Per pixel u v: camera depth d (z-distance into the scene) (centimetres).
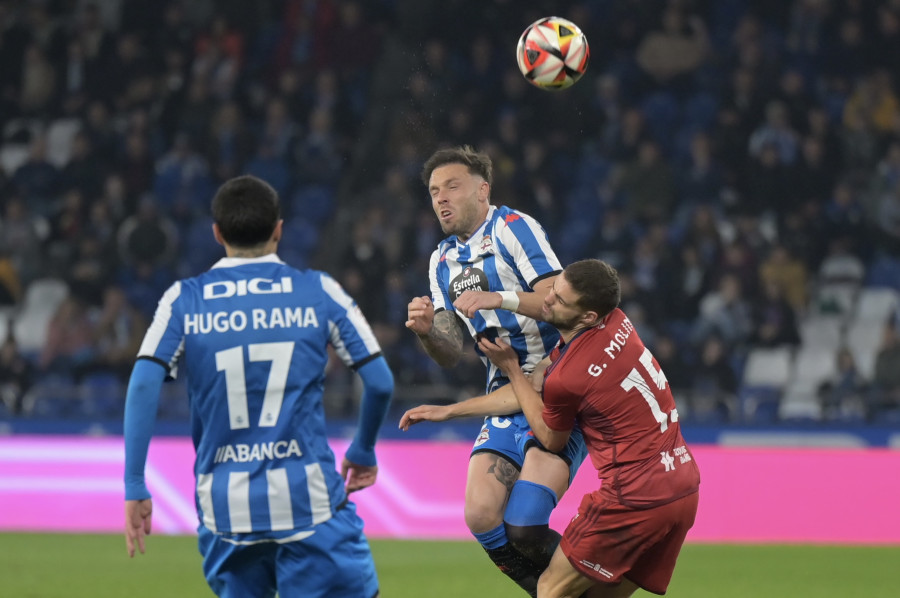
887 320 4412
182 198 5012
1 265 4809
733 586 2509
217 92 5344
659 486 1505
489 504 1616
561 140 5094
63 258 4859
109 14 5703
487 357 1736
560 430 1551
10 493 3619
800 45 5441
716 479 3441
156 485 3538
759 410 3862
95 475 3600
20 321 4766
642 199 4869
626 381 1509
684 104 5281
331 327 1246
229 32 5519
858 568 2808
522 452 1656
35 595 2333
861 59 5384
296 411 1212
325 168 5100
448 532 3494
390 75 5300
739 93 5178
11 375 4038
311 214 5025
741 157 5025
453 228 1678
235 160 5094
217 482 1209
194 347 1222
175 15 5609
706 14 5556
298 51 5425
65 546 3158
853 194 4962
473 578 2614
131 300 4578
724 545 3312
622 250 4547
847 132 5166
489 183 1712
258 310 1224
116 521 3562
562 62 1717
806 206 4825
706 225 4541
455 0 5381
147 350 1223
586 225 4850
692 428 3622
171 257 4722
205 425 1222
